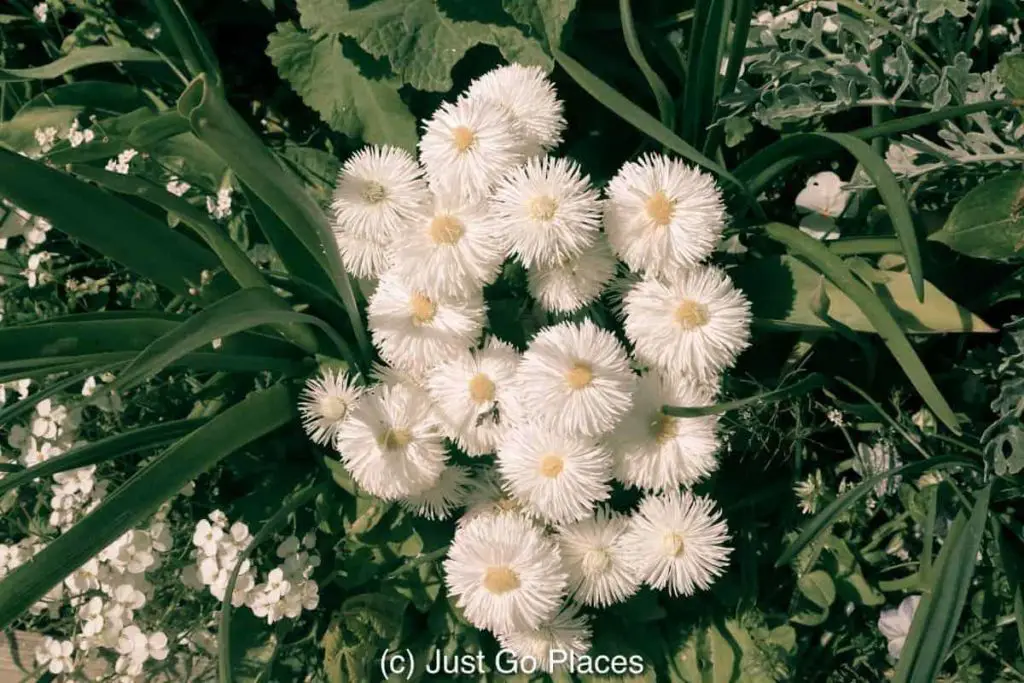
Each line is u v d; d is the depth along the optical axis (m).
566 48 0.63
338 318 0.61
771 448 0.61
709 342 0.51
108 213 0.56
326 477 0.61
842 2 0.57
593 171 0.64
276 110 0.70
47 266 0.64
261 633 0.59
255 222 0.66
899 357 0.52
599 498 0.52
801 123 0.62
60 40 0.72
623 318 0.57
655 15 0.63
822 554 0.61
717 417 0.54
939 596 0.52
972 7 0.61
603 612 0.60
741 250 0.59
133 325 0.56
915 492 0.59
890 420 0.56
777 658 0.59
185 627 0.60
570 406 0.50
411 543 0.59
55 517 0.58
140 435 0.56
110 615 0.56
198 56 0.59
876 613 0.62
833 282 0.54
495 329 0.58
